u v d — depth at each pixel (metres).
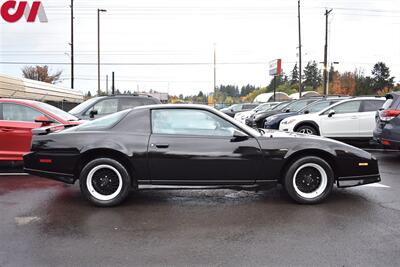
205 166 4.96
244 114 21.64
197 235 4.00
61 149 5.01
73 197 5.55
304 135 5.38
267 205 5.11
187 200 5.39
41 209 4.95
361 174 5.15
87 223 4.39
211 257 3.45
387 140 8.33
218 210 4.90
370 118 11.11
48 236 3.98
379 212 4.76
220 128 5.08
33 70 52.84
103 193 5.06
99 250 3.61
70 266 3.26
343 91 70.12
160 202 5.29
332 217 4.57
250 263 3.31
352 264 3.28
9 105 7.48
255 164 4.98
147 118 5.12
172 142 4.96
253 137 5.04
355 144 12.73
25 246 3.71
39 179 6.78
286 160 5.01
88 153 5.02
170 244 3.76
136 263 3.32
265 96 53.72
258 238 3.91
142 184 5.06
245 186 5.07
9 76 17.73
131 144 4.95
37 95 20.98
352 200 5.31
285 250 3.59
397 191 5.83
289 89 86.50
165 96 48.38
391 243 3.75
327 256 3.45
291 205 5.09
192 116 5.12
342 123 11.23
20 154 7.26
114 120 5.18
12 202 5.28
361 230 4.12
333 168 5.24
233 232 4.09
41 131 5.24
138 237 3.95
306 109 13.01
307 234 4.01
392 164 8.47
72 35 32.59
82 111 9.80
